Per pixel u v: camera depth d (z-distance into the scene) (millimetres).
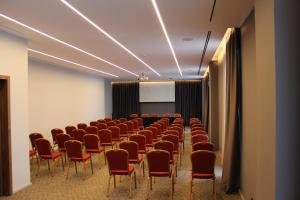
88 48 8133
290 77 2607
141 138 7414
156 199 5441
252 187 4652
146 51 8734
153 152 5289
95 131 9484
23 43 6543
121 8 4664
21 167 6246
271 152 2758
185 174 7262
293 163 2594
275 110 2625
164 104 21312
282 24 2625
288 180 2604
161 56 9758
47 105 11227
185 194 5734
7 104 5887
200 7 4594
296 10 2611
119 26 5777
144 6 4566
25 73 6555
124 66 12609
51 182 6613
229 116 6098
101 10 4766
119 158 5539
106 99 19750
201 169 5188
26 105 6523
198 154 5098
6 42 5957
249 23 4895
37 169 7781
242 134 5539
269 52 2799
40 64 10758
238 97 5680
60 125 12289
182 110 21141
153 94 21156
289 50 2617
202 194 5738
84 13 4910
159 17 5156
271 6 2717
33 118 10242
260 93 3178
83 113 15023
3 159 5852
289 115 2605
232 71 5941
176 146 7383
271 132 2756
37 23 5488
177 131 8484
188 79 20828
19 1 4328
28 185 6410
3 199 5566
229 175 5758
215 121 11250
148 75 17266
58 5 4508
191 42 7367
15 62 6227
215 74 11242
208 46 7906
